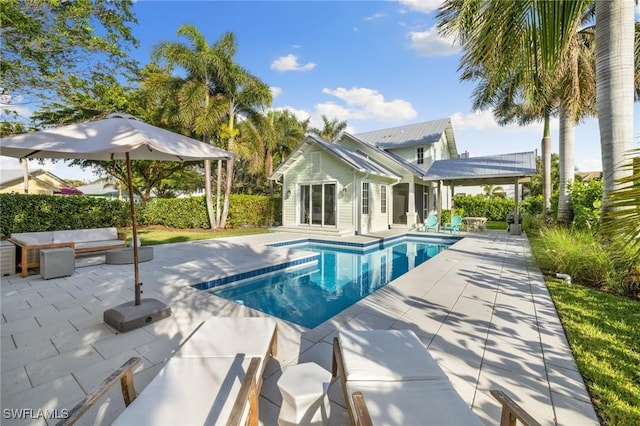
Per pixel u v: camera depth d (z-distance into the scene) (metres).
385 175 14.55
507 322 3.96
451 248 9.79
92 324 3.88
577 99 11.03
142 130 3.59
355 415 1.87
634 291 4.98
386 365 2.26
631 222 2.33
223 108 14.79
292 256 8.60
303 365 2.37
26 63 9.02
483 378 2.72
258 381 2.31
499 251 9.23
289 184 15.87
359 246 11.68
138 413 1.77
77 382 2.67
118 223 15.02
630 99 4.90
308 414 2.01
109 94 10.84
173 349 3.27
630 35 4.88
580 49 11.02
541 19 2.96
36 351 3.20
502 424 1.75
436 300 4.82
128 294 5.11
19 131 10.57
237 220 16.72
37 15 8.56
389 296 5.01
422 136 20.55
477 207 22.91
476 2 3.80
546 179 15.67
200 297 4.98
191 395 1.95
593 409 2.33
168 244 10.66
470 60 4.74
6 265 6.28
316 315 5.40
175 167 19.23
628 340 3.43
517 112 17.19
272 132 17.19
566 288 5.44
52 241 7.42
